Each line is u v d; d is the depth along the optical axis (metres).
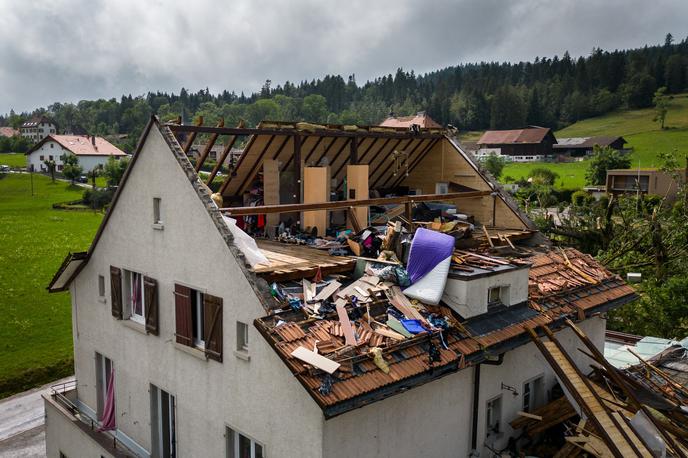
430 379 11.33
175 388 14.47
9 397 30.20
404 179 24.36
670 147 135.12
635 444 11.92
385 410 11.42
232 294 12.33
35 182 113.88
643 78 199.75
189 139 15.50
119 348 16.81
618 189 72.62
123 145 181.25
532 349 15.62
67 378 32.66
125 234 15.98
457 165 22.41
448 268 13.45
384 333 11.68
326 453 10.38
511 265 14.70
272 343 10.66
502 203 21.25
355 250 15.45
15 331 38.28
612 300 17.52
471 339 12.77
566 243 37.38
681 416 14.60
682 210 36.28
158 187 14.40
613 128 177.12
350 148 20.09
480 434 13.96
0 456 24.47
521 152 144.38
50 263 57.09
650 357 20.11
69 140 137.38
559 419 14.65
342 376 10.25
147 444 15.88
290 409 10.97
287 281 13.12
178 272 14.00
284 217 19.67
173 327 14.43
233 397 12.51
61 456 19.38
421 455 12.41
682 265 30.39
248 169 19.61
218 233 12.60
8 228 73.12
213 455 13.32
